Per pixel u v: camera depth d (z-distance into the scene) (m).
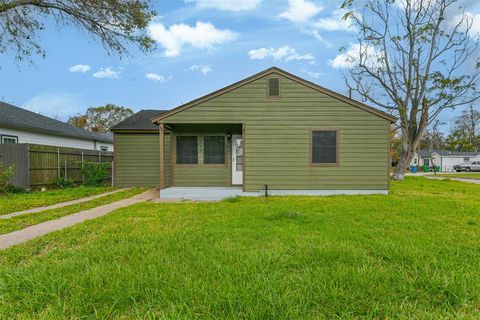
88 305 2.14
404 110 16.06
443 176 24.88
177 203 7.71
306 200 7.80
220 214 5.84
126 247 3.48
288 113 9.25
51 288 2.36
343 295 2.24
